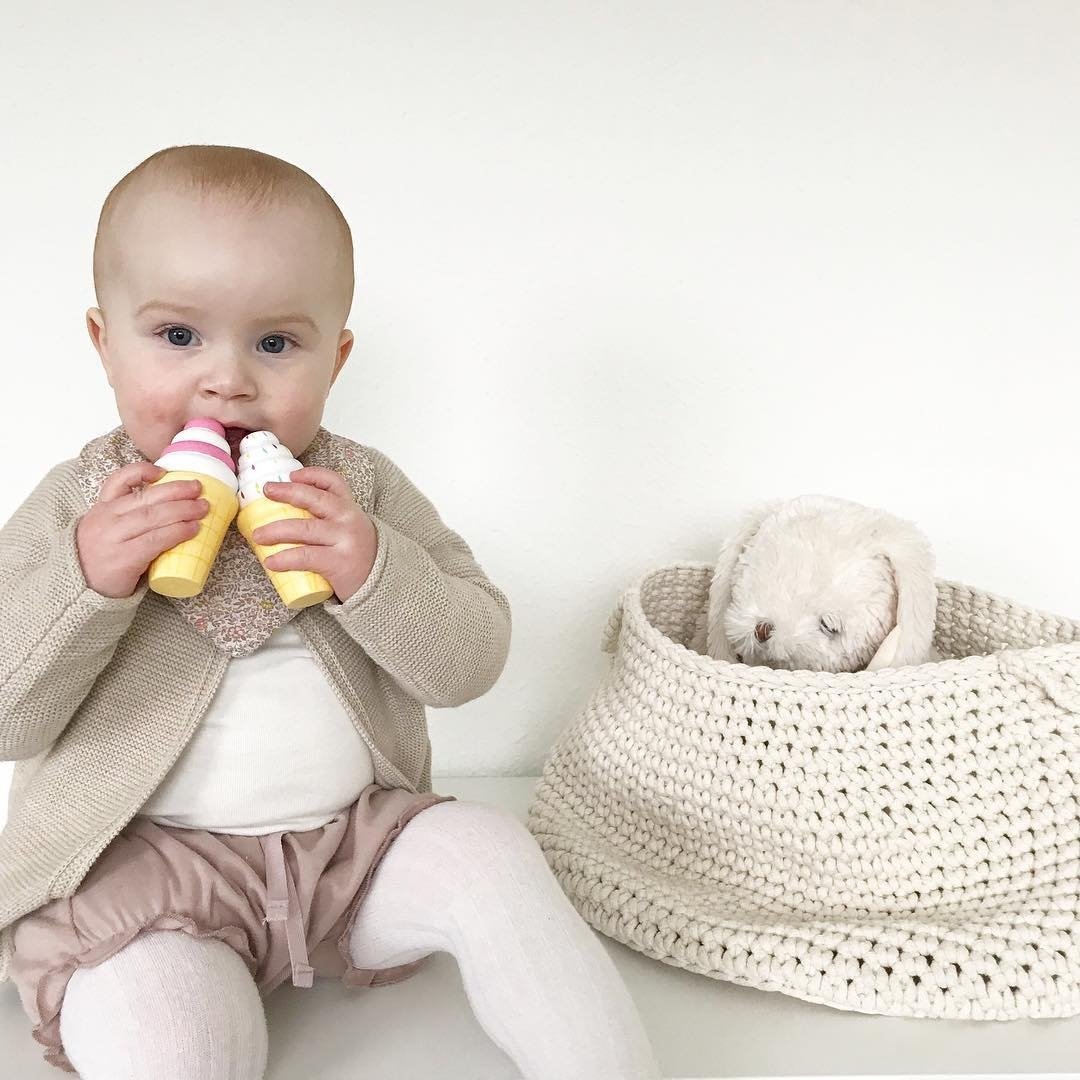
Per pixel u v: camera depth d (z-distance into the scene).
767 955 0.90
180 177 0.79
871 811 0.97
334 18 1.22
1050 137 1.34
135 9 1.18
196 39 1.20
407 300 1.27
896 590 1.10
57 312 1.22
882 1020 0.88
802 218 1.32
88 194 1.20
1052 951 0.89
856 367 1.35
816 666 1.09
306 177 0.85
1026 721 0.97
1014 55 1.32
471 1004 0.79
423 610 0.86
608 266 1.30
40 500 0.87
